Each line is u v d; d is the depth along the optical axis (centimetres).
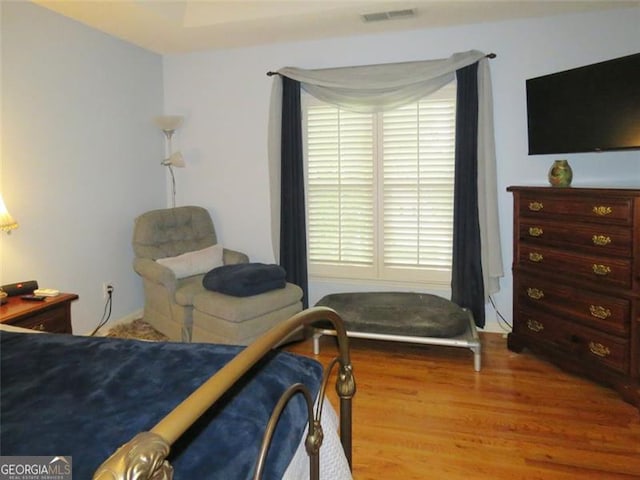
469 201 347
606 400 259
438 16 331
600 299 265
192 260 372
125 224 392
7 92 287
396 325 313
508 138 352
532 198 308
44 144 313
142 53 408
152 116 423
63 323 263
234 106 420
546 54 338
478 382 285
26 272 303
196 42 392
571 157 340
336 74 373
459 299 359
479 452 214
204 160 435
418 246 382
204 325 321
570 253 283
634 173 328
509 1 304
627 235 250
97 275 362
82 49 341
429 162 371
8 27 286
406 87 362
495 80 349
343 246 403
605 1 305
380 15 327
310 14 324
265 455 103
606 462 205
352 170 393
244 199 427
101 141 363
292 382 138
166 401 116
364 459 210
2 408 114
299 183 391
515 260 326
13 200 293
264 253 427
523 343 322
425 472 201
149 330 370
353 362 319
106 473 58
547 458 208
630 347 253
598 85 282
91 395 120
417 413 249
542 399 262
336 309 341
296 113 387
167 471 65
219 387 86
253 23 342
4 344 160
